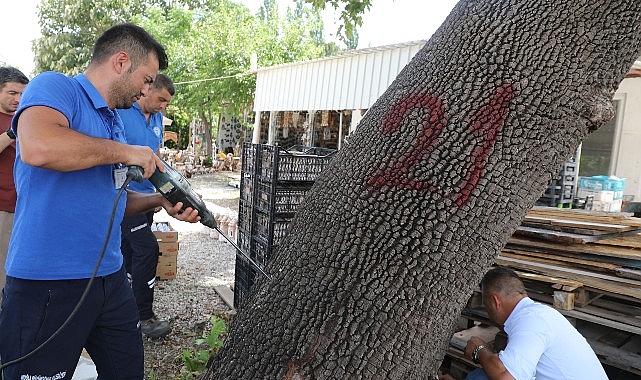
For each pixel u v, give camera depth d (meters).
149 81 2.25
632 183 8.26
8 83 3.57
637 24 1.49
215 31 18.11
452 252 1.42
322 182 1.66
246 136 24.50
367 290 1.42
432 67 1.57
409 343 1.42
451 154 1.44
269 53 18.52
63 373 2.17
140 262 4.07
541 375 2.46
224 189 15.03
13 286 2.05
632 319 2.88
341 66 10.57
